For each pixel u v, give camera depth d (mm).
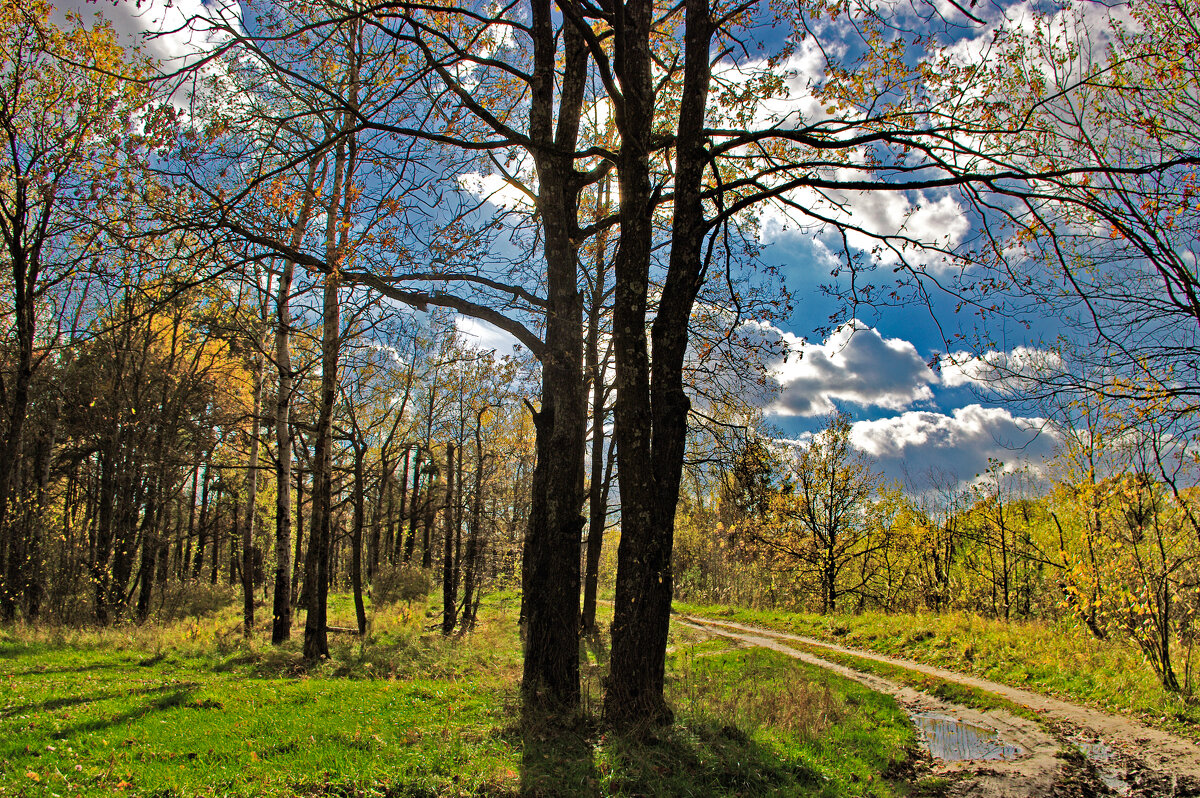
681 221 8383
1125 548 12336
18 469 19422
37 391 22078
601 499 18516
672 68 10258
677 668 15133
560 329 9461
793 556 34062
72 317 22938
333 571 43188
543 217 9719
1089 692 11922
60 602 19250
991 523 26516
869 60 9125
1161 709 10438
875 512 33219
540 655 8547
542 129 9547
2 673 10555
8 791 4895
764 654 17547
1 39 14297
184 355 22969
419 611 25703
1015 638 16078
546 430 9297
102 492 20953
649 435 8062
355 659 13281
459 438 22750
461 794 5375
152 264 9562
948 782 7789
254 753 6012
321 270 9711
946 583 30906
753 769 6883
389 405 23844
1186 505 11297
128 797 4965
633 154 8328
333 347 14250
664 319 8312
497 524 22781
